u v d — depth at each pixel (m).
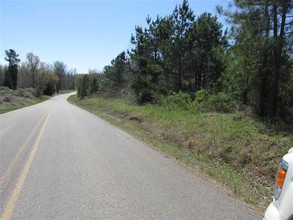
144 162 9.54
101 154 10.70
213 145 11.56
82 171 8.30
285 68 17.06
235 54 18.20
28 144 12.55
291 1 14.22
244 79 19.16
